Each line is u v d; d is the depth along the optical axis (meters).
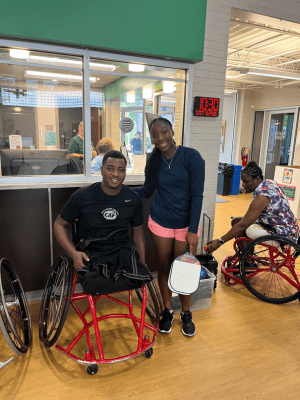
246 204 6.75
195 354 2.00
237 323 2.36
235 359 1.96
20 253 2.48
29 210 2.44
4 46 2.18
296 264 3.51
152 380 1.78
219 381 1.78
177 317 2.43
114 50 2.42
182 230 2.11
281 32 4.59
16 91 2.37
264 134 9.16
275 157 8.90
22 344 1.83
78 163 2.62
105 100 2.67
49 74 2.41
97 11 2.22
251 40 5.59
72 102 2.53
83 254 1.79
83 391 1.69
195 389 1.72
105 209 1.88
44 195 2.47
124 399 1.64
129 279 1.74
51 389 1.70
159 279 2.30
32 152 2.50
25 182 2.41
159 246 2.17
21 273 2.52
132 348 2.04
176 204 2.06
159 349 2.04
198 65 3.08
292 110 8.18
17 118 2.42
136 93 2.76
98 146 2.73
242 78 7.65
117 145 2.80
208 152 3.34
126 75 2.67
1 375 1.78
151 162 2.07
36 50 2.28
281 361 1.96
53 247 2.58
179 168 2.00
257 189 2.65
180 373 1.84
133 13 2.33
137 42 2.40
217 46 3.14
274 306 2.62
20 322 2.01
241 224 2.61
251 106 9.34
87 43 2.25
